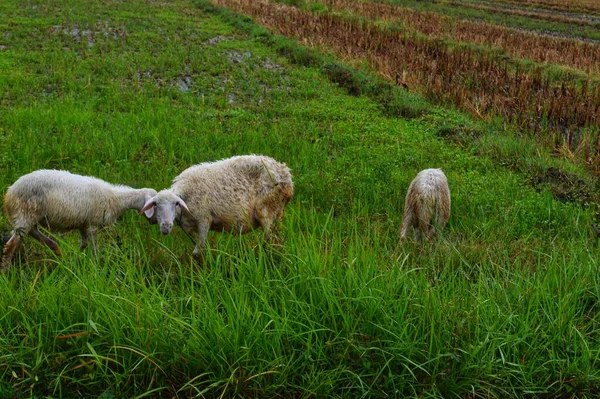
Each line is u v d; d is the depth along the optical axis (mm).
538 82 17609
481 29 28359
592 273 5941
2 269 5996
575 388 4730
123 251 6160
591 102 15086
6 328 4844
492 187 9664
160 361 4598
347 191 8992
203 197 6426
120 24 23469
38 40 19266
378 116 14305
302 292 5211
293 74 17797
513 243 7250
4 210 6191
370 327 4938
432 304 5074
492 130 13594
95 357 4574
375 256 5605
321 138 11938
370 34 23094
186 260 6484
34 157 9359
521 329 5043
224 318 5031
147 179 9047
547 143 12750
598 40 33000
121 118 12047
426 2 42594
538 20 38500
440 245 6793
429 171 7203
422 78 17281
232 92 15508
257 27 23938
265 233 6762
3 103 12891
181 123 12070
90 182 6465
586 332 5387
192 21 25766
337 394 4586
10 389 4410
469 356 4770
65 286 5188
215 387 4547
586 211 8867
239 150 10672
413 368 4738
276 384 4547
